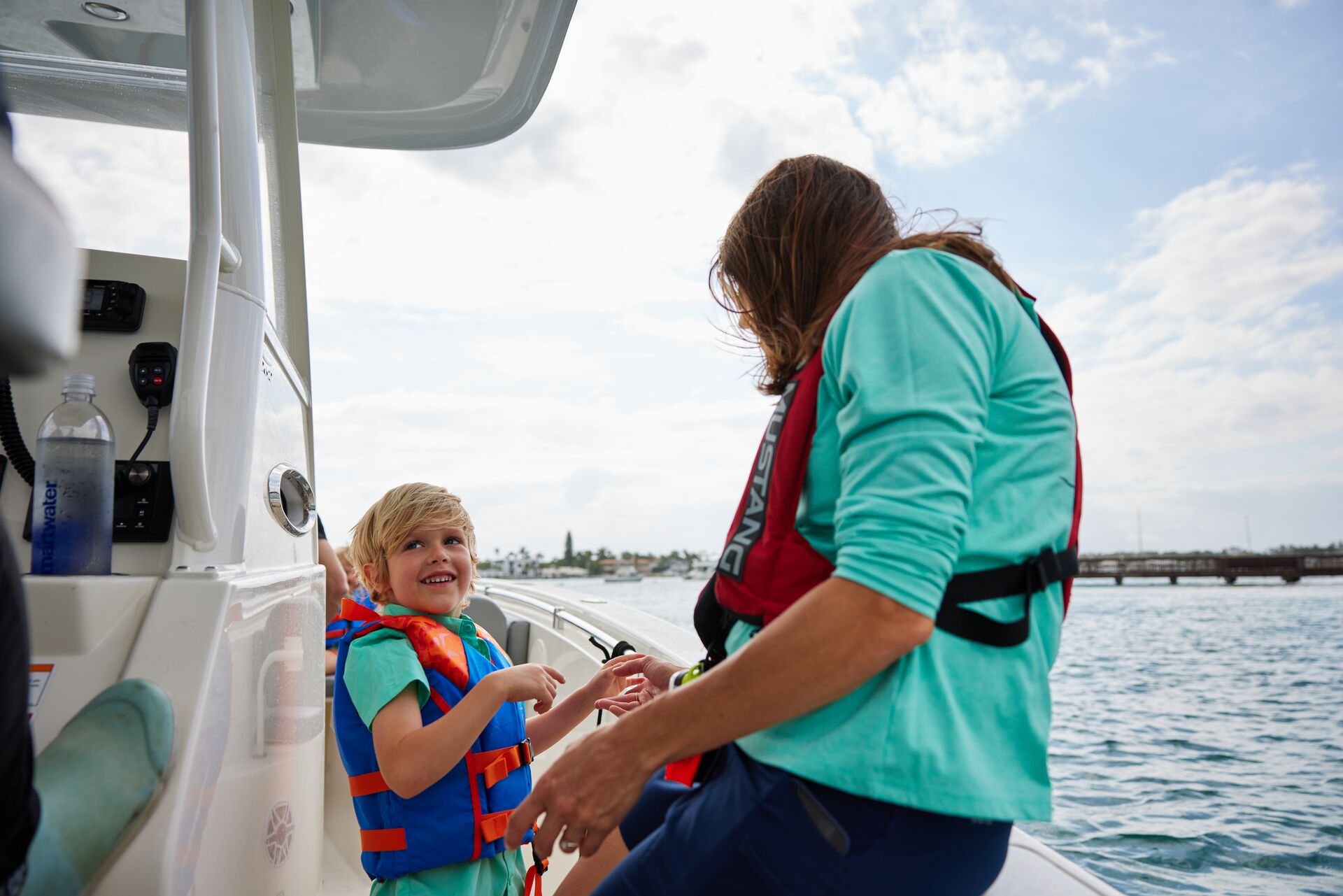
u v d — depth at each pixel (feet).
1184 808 22.36
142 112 4.36
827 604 1.97
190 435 3.01
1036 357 2.38
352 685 3.93
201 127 3.13
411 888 3.79
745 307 2.98
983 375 2.18
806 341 2.62
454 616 4.59
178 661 2.71
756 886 2.25
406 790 3.66
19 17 5.46
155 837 2.36
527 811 2.35
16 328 1.11
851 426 2.14
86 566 2.94
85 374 3.04
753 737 2.34
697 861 2.34
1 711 1.45
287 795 4.11
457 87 8.07
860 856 2.12
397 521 4.41
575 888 3.53
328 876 6.27
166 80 4.46
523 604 10.36
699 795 2.51
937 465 2.01
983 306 2.26
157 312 3.75
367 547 4.55
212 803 2.78
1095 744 34.30
